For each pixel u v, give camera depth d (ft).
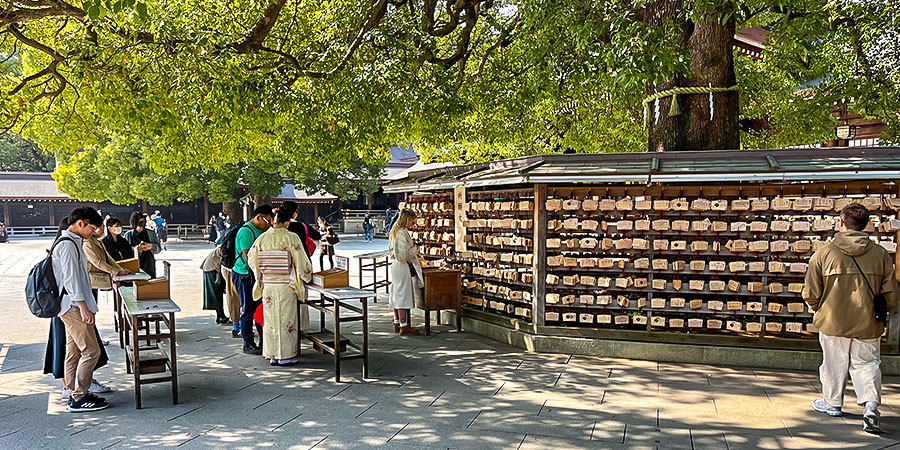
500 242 26.71
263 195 103.71
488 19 38.83
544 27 27.55
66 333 17.69
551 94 37.60
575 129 47.44
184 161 43.16
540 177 22.22
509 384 20.18
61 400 18.61
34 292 16.49
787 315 21.98
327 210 151.64
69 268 16.62
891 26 37.22
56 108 37.81
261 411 17.61
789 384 20.01
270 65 31.45
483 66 40.22
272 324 22.53
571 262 24.11
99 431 15.99
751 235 22.31
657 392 19.24
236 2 32.30
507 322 26.58
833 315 16.19
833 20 38.37
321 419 16.94
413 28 29.53
